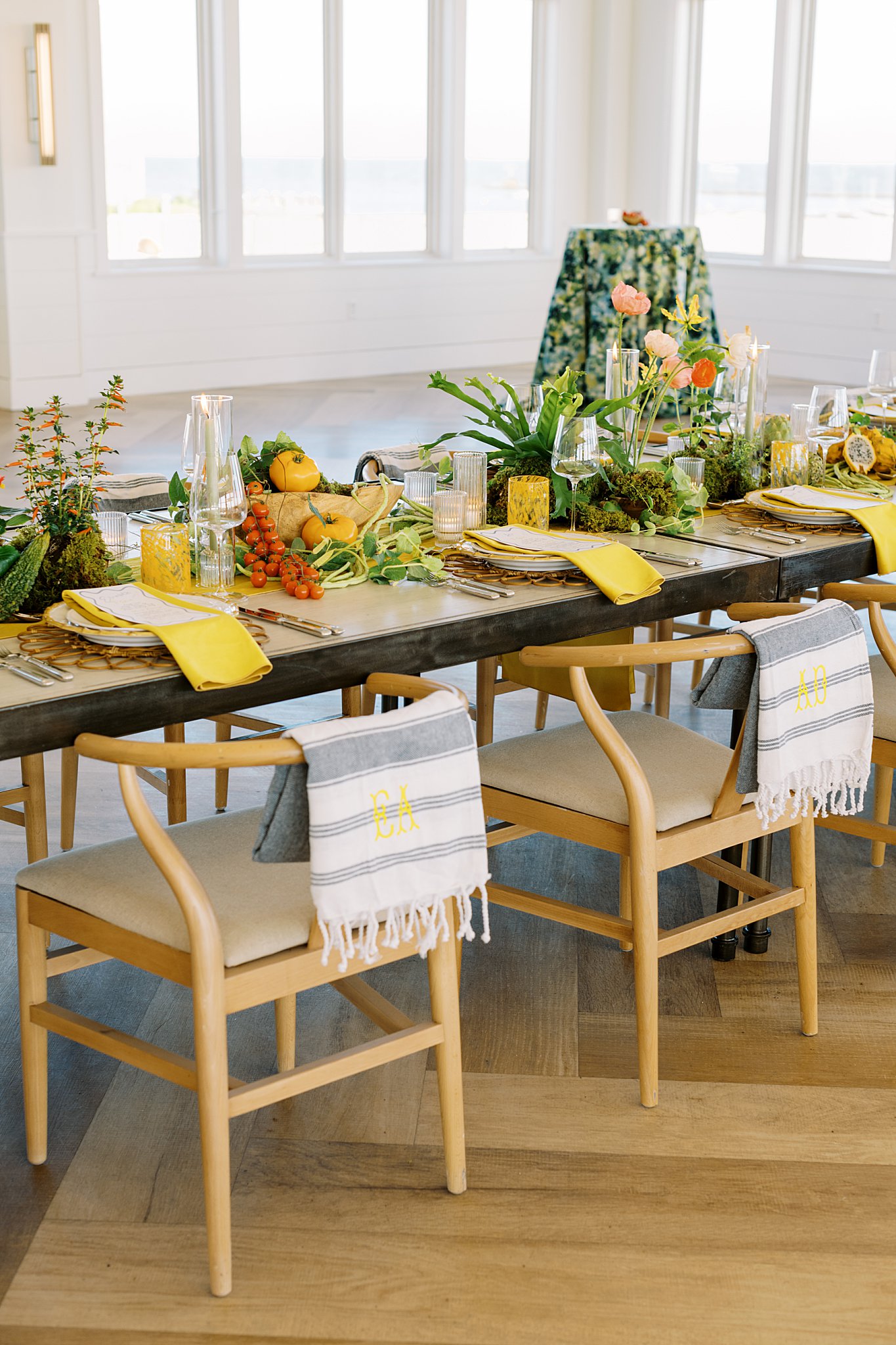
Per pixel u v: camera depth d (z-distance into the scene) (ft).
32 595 7.41
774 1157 7.01
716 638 6.91
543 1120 7.29
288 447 9.19
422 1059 7.90
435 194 36.88
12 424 27.73
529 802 7.52
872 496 10.22
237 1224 6.47
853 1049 7.97
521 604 7.66
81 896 6.25
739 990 8.59
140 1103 7.42
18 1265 6.20
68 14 29.45
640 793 6.95
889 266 34.68
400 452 11.30
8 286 28.99
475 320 38.01
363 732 5.66
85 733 6.05
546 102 38.01
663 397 10.17
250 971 5.85
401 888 5.87
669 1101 7.47
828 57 34.86
